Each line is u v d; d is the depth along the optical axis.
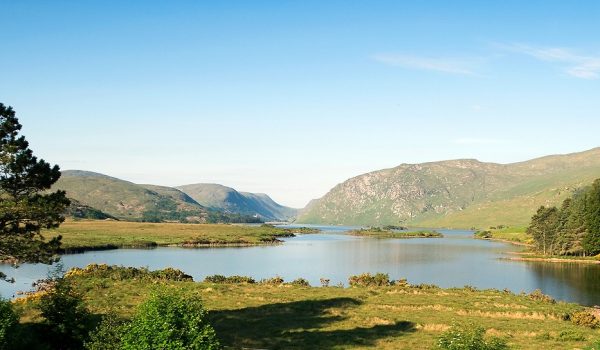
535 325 44.06
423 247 188.88
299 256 142.25
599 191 142.62
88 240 160.38
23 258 31.34
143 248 157.88
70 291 33.06
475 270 108.62
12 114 32.62
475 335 24.47
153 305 22.81
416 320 45.16
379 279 76.38
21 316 34.06
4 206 29.77
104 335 24.56
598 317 51.34
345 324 43.22
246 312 47.22
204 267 109.50
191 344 21.53
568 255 147.62
